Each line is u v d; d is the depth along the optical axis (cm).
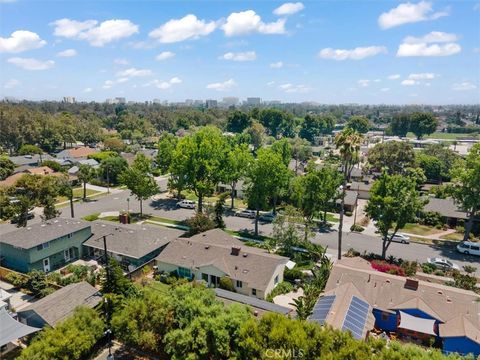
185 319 2641
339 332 2298
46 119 13338
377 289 3503
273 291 3884
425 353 2281
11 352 2891
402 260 4659
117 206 7262
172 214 6719
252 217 6600
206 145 6238
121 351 2944
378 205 4644
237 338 2422
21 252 4172
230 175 6575
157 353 2886
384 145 9912
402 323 3142
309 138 17288
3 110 12294
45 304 3109
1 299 3428
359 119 18900
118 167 9188
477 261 4822
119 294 3180
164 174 10406
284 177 5609
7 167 8981
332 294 3384
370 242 5438
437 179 9312
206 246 4416
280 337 2250
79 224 4850
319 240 5484
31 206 5703
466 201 5166
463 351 2862
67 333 2619
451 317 3122
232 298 3472
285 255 4812
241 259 4106
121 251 4481
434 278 4041
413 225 6256
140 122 18450
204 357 2431
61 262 4569
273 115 17625
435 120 17288
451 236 5741
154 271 4419
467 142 16612
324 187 5500
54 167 9594
